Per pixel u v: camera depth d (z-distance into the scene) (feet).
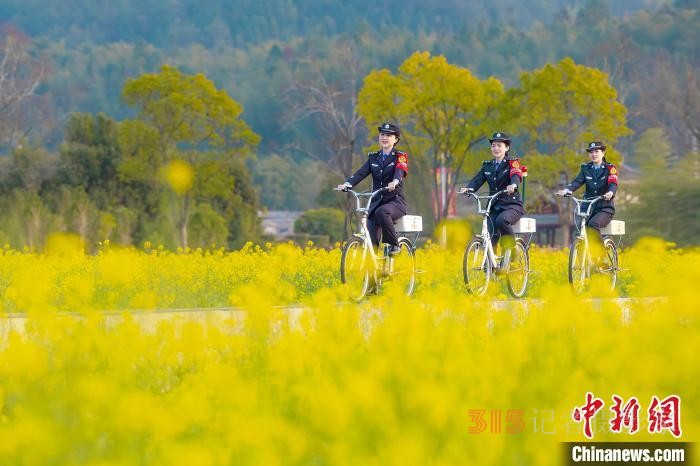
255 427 32.01
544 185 433.89
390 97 431.84
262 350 47.88
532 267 125.08
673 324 48.85
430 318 54.85
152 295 57.00
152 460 33.99
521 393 38.29
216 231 446.19
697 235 226.38
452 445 31.63
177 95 437.99
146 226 415.44
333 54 609.83
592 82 415.44
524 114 423.23
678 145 508.12
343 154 476.95
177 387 44.70
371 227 96.37
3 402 41.32
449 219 422.41
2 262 125.18
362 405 33.68
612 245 110.93
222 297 105.09
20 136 580.71
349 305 53.78
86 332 48.16
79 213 376.07
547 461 32.65
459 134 429.79
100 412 36.06
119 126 480.64
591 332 46.75
